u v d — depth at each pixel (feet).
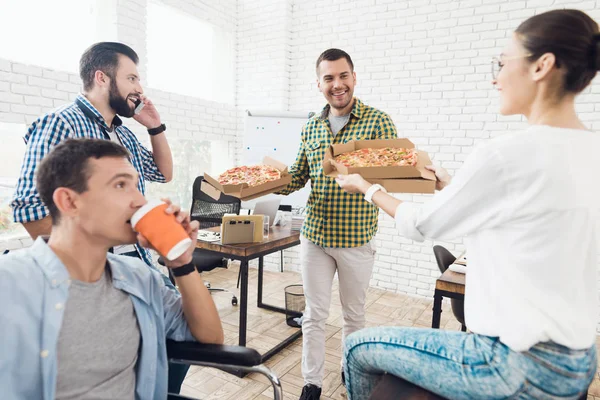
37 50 9.07
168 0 11.70
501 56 2.95
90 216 2.81
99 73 4.84
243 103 14.42
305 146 6.71
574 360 2.55
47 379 2.67
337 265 6.47
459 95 11.02
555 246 2.53
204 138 13.41
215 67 14.62
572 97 2.73
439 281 5.48
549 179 2.51
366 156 4.98
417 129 11.68
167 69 12.59
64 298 2.80
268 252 7.84
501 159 2.66
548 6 9.80
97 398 2.94
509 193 2.70
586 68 2.58
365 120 6.21
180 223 3.09
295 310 9.87
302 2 13.21
